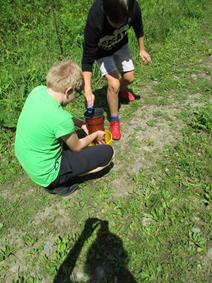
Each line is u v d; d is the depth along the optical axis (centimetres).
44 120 123
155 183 144
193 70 218
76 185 143
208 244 122
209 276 114
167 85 204
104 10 131
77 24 257
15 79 202
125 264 119
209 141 161
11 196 145
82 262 121
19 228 133
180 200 137
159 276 115
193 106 185
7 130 175
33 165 130
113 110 163
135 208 135
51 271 119
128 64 167
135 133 168
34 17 276
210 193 138
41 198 142
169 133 167
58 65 125
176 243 123
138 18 155
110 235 127
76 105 190
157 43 250
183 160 152
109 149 143
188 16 287
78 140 133
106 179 147
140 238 126
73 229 131
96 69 206
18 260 123
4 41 254
